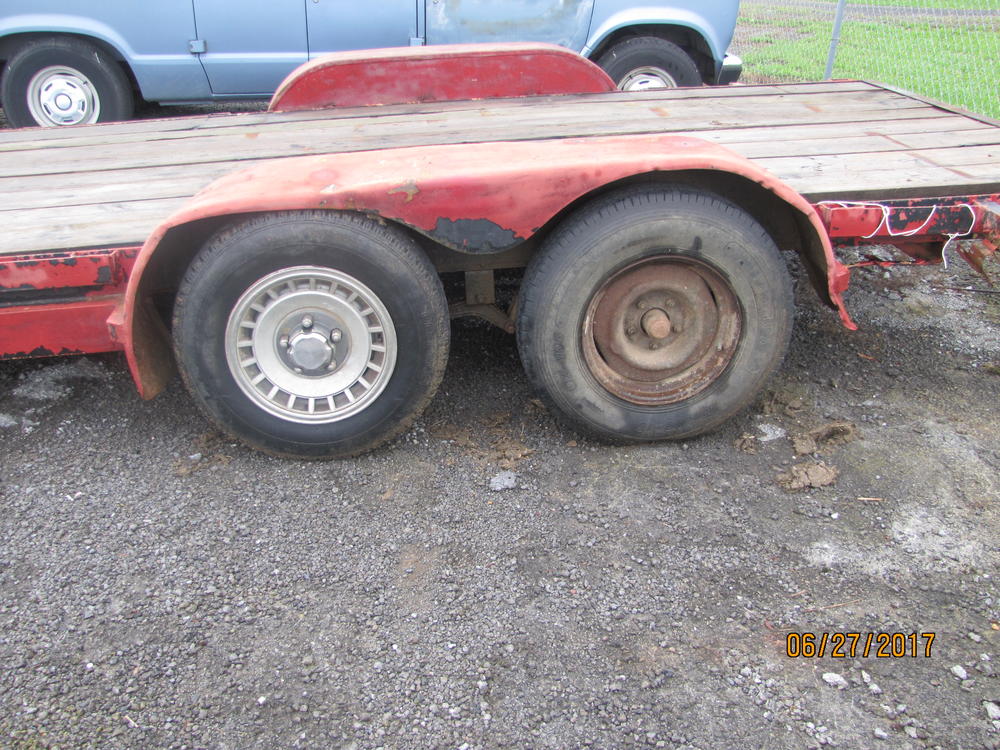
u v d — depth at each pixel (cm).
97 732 212
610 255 283
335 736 209
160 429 336
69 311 292
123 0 601
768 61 917
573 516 283
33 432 335
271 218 272
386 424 306
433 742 207
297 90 462
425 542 273
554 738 207
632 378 311
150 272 292
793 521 279
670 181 297
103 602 251
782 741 206
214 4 605
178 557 268
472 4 609
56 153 403
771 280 294
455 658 230
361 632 239
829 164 340
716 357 310
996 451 314
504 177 266
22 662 231
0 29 606
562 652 231
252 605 249
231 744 208
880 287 451
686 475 303
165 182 352
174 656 233
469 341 399
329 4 608
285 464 314
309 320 291
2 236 296
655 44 632
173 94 644
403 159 283
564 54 471
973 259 320
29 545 274
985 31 929
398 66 461
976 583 253
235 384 294
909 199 309
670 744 205
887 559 263
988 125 394
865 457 311
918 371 371
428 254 309
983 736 207
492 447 322
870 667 226
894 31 980
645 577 256
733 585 253
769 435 327
